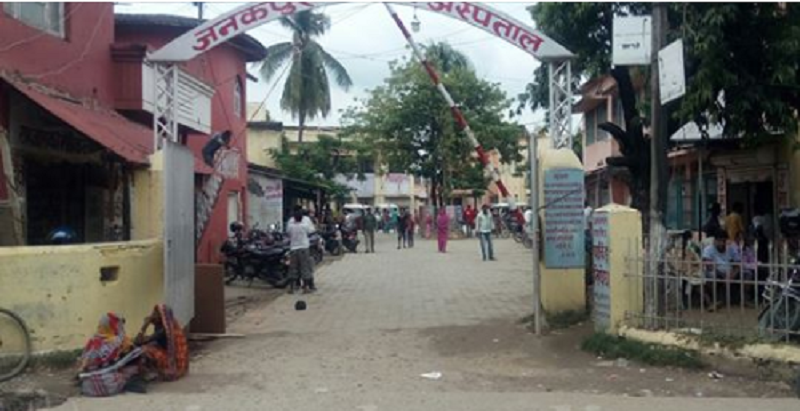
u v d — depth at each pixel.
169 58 11.95
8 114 10.34
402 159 39.16
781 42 10.87
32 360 8.59
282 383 8.05
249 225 25.89
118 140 11.35
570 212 11.16
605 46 13.23
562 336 10.19
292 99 37.88
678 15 11.27
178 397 7.45
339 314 13.18
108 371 7.60
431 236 43.19
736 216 13.17
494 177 13.82
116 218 13.04
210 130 17.84
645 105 12.88
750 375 7.83
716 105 11.25
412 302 14.49
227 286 18.02
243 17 11.81
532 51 11.52
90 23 13.21
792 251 11.81
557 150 11.32
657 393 7.49
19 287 8.62
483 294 15.44
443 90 13.88
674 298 8.71
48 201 11.88
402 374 8.48
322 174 36.84
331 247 28.16
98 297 9.08
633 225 9.24
